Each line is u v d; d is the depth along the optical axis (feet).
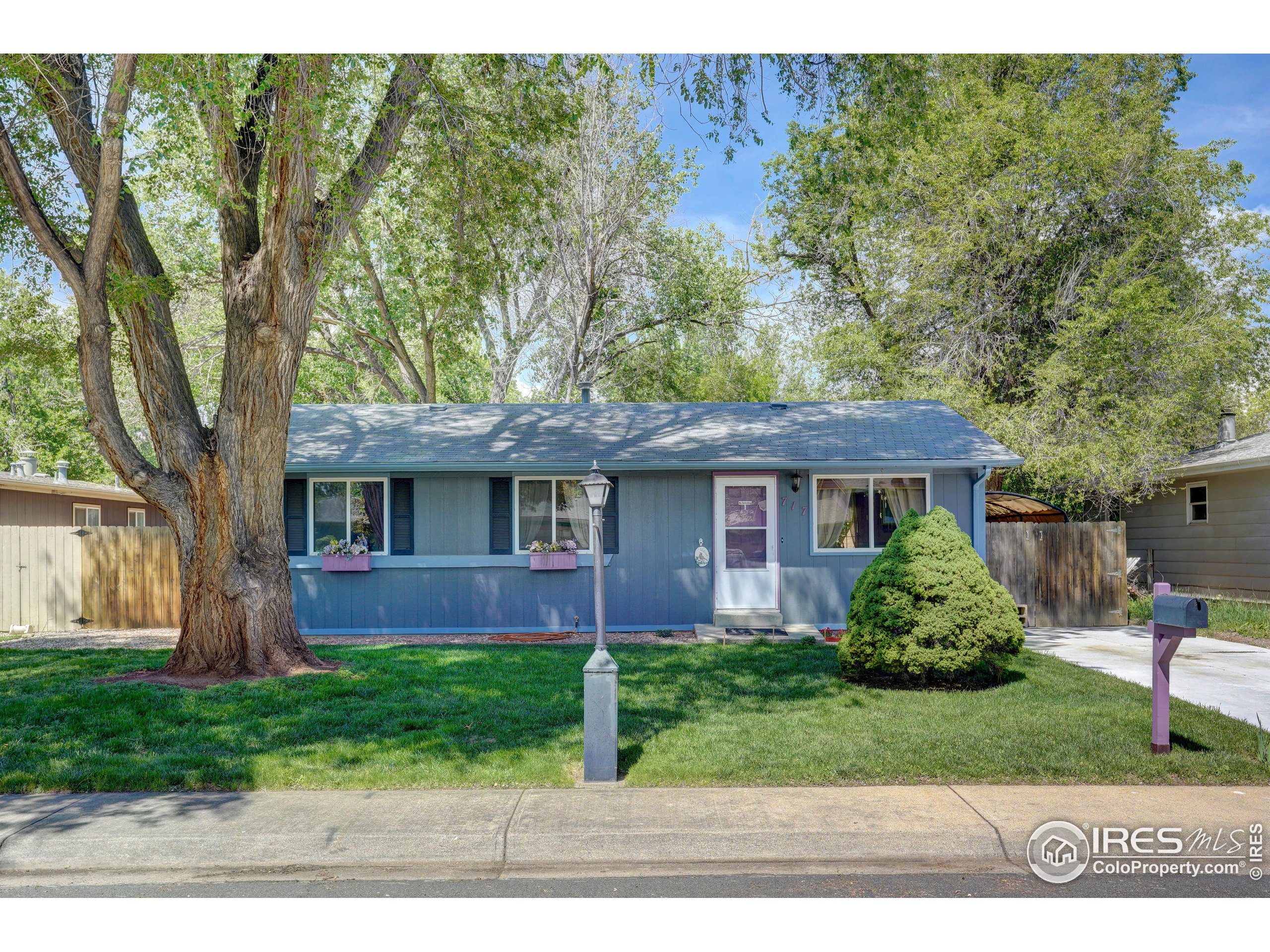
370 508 44.21
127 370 50.62
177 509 30.17
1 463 94.12
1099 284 61.57
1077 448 57.31
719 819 16.24
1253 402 92.58
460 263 43.70
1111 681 28.68
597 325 81.71
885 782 18.58
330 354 78.89
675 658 33.40
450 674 29.50
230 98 27.43
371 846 15.37
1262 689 28.02
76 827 16.01
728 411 51.29
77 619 46.98
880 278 75.25
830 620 43.55
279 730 22.41
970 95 67.92
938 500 43.47
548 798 17.53
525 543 44.21
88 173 28.99
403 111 31.73
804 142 46.21
